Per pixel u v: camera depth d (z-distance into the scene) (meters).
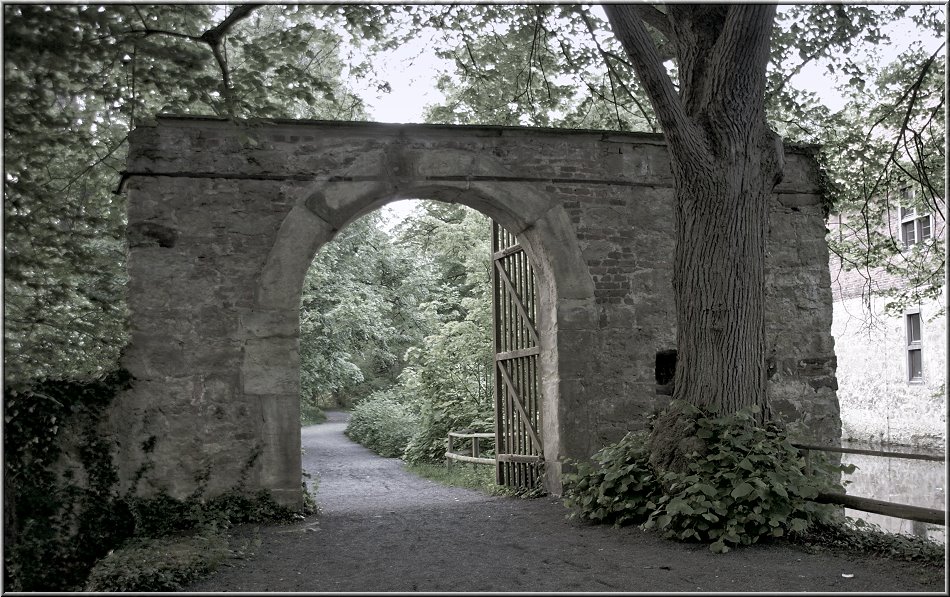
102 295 7.22
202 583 4.95
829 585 4.55
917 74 10.18
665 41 9.51
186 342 7.43
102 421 7.16
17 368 6.83
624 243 8.38
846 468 5.82
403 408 18.09
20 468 6.81
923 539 5.69
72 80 6.10
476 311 14.53
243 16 6.43
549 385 8.30
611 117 10.95
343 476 12.62
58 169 7.63
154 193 7.51
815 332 8.71
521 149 8.20
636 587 4.59
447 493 9.88
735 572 4.89
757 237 6.41
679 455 6.12
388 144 7.91
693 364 6.39
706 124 6.40
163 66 6.56
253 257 7.62
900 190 10.69
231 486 7.36
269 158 7.71
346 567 5.37
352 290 18.55
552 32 9.59
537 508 7.57
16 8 5.38
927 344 14.79
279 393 7.52
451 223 16.34
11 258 6.52
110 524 7.04
